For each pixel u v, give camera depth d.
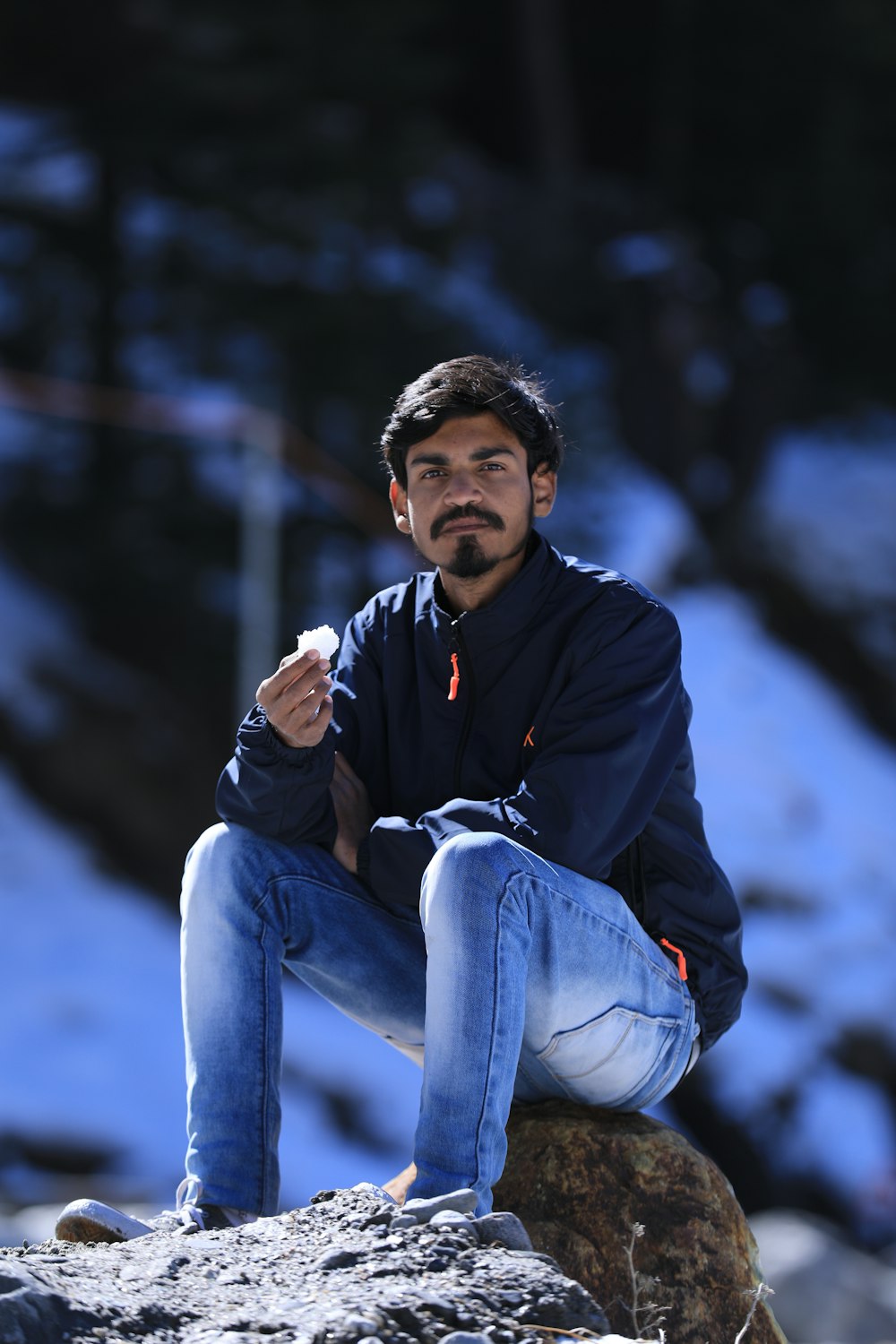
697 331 63.09
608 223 64.19
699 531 60.66
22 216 45.84
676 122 64.31
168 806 46.31
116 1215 6.57
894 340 63.50
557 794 6.83
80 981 40.09
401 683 7.73
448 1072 6.39
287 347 44.94
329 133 45.59
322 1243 6.03
